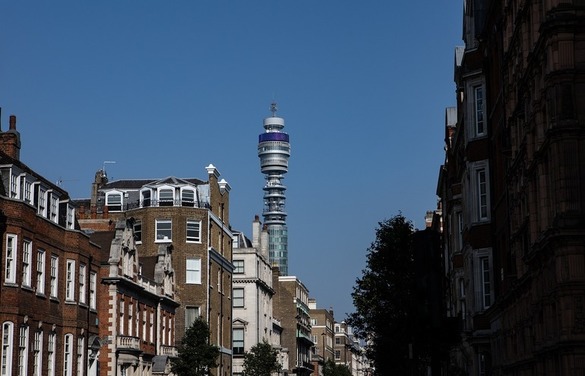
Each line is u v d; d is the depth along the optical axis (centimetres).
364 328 6009
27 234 4525
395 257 5962
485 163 4316
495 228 4109
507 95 3497
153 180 9506
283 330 14450
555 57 2491
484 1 4366
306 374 16188
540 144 2697
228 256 9881
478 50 4406
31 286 4578
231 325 9975
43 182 4884
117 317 6025
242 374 10294
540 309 2794
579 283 2391
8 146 5234
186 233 8538
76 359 5200
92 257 5578
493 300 4131
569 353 2384
